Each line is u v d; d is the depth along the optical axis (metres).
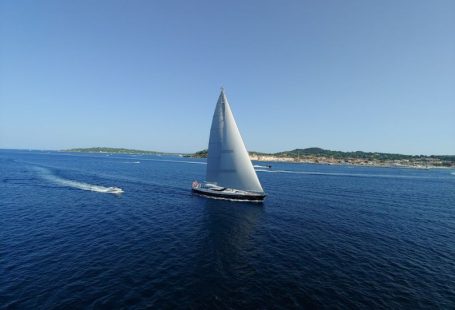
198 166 153.25
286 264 21.59
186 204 43.34
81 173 87.62
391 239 28.83
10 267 19.47
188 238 27.19
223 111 46.38
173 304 15.70
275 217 36.62
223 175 47.81
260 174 109.88
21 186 56.88
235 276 19.33
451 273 21.02
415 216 40.66
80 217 33.75
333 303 16.25
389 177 119.25
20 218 32.53
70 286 17.19
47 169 97.44
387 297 17.20
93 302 15.58
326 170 157.00
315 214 39.16
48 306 15.05
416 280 19.67
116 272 19.33
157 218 34.47
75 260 21.06
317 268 21.02
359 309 15.77
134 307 15.26
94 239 25.92
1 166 104.31
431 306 16.42
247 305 15.80
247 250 24.42
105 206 40.50
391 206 48.19
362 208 45.19
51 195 48.16
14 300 15.48
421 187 82.06
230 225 32.25
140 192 54.16
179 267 20.53
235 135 45.50
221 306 15.64
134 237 26.89
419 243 27.88
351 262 22.41
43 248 23.27
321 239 28.02
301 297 16.80
